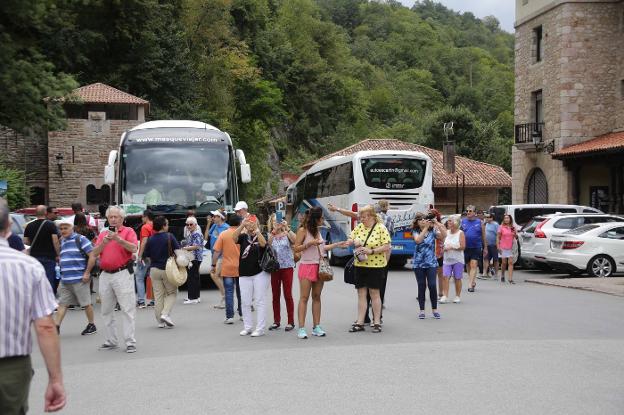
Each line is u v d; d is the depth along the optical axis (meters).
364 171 24.58
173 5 59.25
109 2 49.81
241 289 11.44
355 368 8.52
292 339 10.88
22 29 20.64
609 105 33.03
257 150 68.62
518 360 8.91
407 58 127.00
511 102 104.06
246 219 11.38
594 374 8.09
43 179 45.91
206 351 9.95
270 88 68.12
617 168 29.75
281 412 6.61
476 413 6.49
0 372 4.13
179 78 54.62
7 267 4.20
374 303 11.41
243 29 84.06
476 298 16.11
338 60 103.69
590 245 20.98
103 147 44.94
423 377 7.99
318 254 11.02
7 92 18.98
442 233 12.96
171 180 18.73
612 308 14.19
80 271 11.73
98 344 10.86
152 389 7.68
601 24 32.94
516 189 36.78
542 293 17.09
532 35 35.69
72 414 6.78
